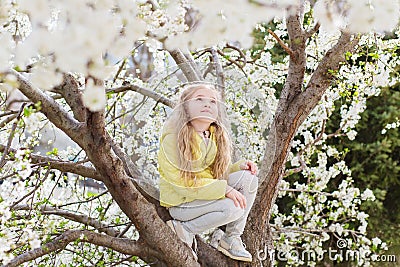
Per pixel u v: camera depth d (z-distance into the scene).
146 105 2.96
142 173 2.88
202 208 2.80
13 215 3.07
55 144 4.53
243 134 3.08
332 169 5.47
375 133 7.93
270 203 3.51
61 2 1.74
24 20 2.79
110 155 2.54
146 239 2.85
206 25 2.33
